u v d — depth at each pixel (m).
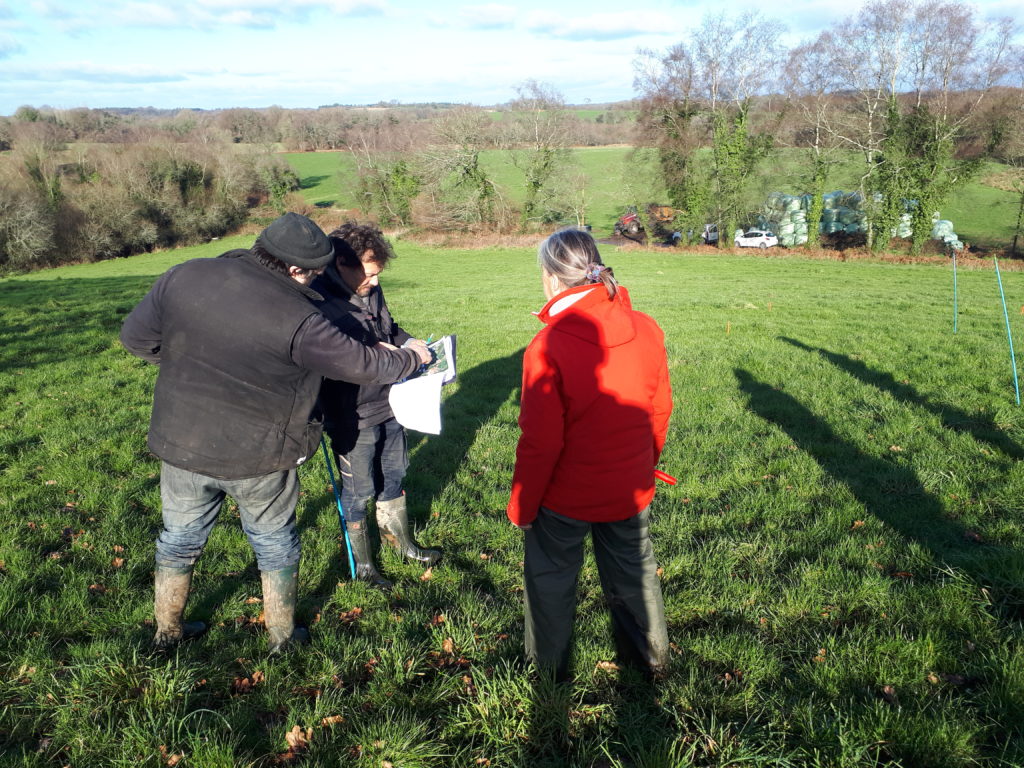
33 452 5.86
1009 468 5.28
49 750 2.46
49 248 49.56
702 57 45.59
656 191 49.81
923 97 40.56
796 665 2.98
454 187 55.84
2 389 8.17
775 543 4.20
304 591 3.69
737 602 3.51
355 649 3.12
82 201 53.31
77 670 2.86
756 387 8.71
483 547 4.36
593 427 2.46
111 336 11.49
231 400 2.65
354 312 3.51
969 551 3.92
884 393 8.04
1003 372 8.80
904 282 28.41
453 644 3.18
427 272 36.56
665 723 2.66
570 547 2.67
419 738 2.56
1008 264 37.41
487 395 8.67
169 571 2.95
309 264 2.60
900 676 2.82
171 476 2.80
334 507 4.87
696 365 10.18
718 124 46.09
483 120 54.53
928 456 5.69
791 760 2.39
